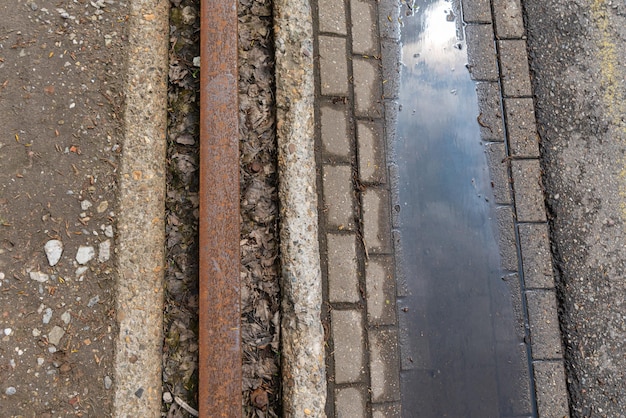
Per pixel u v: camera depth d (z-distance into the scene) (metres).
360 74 2.17
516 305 2.13
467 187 2.20
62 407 1.63
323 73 2.12
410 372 2.02
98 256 1.72
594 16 2.34
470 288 2.13
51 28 1.79
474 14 2.32
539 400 2.06
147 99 1.84
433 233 2.14
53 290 1.68
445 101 2.25
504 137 2.25
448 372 2.05
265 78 2.00
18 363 1.63
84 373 1.65
